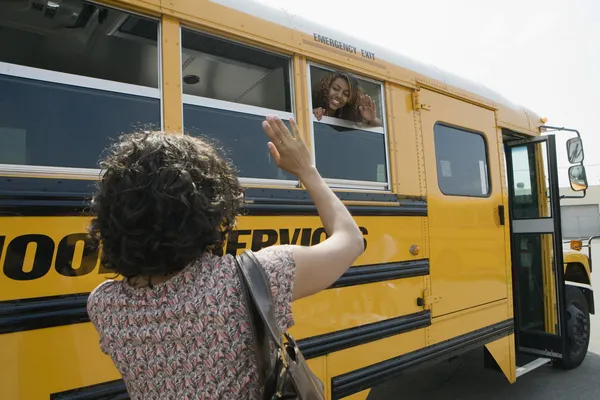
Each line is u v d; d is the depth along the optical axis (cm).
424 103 305
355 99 260
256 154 217
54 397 154
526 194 450
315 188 110
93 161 172
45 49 209
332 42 253
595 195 3084
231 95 223
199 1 199
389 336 261
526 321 442
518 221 446
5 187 148
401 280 271
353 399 241
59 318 155
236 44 213
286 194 221
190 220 83
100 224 86
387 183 275
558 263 416
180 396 82
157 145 87
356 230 107
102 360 164
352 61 261
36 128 163
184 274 87
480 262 334
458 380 436
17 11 187
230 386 82
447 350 298
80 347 160
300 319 221
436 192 303
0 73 158
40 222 153
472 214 331
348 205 246
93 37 202
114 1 177
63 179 160
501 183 368
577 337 455
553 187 419
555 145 420
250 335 84
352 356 242
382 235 262
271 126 106
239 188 98
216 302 84
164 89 187
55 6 183
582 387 415
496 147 370
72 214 160
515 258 449
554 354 419
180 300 84
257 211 209
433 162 305
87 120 172
